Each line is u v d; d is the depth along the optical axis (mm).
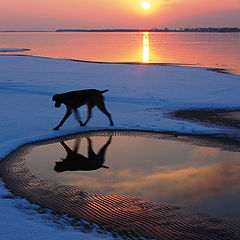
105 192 4957
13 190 5023
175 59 34062
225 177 5551
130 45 70312
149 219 4102
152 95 14695
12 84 16625
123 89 16125
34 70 23188
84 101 8828
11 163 6258
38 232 3676
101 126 9109
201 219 4094
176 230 3824
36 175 5695
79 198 4746
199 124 9594
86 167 6125
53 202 4605
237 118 10461
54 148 7305
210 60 32688
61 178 5562
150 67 25953
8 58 33188
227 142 7797
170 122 9773
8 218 4023
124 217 4160
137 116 10586
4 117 10047
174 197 4750
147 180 5449
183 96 14531
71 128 8852
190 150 7195
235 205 4480
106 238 3598
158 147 7422
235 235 3707
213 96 14516
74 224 3947
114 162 6410
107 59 34156
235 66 27016
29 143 7586
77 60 32438
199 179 5480
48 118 10055
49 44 76562
